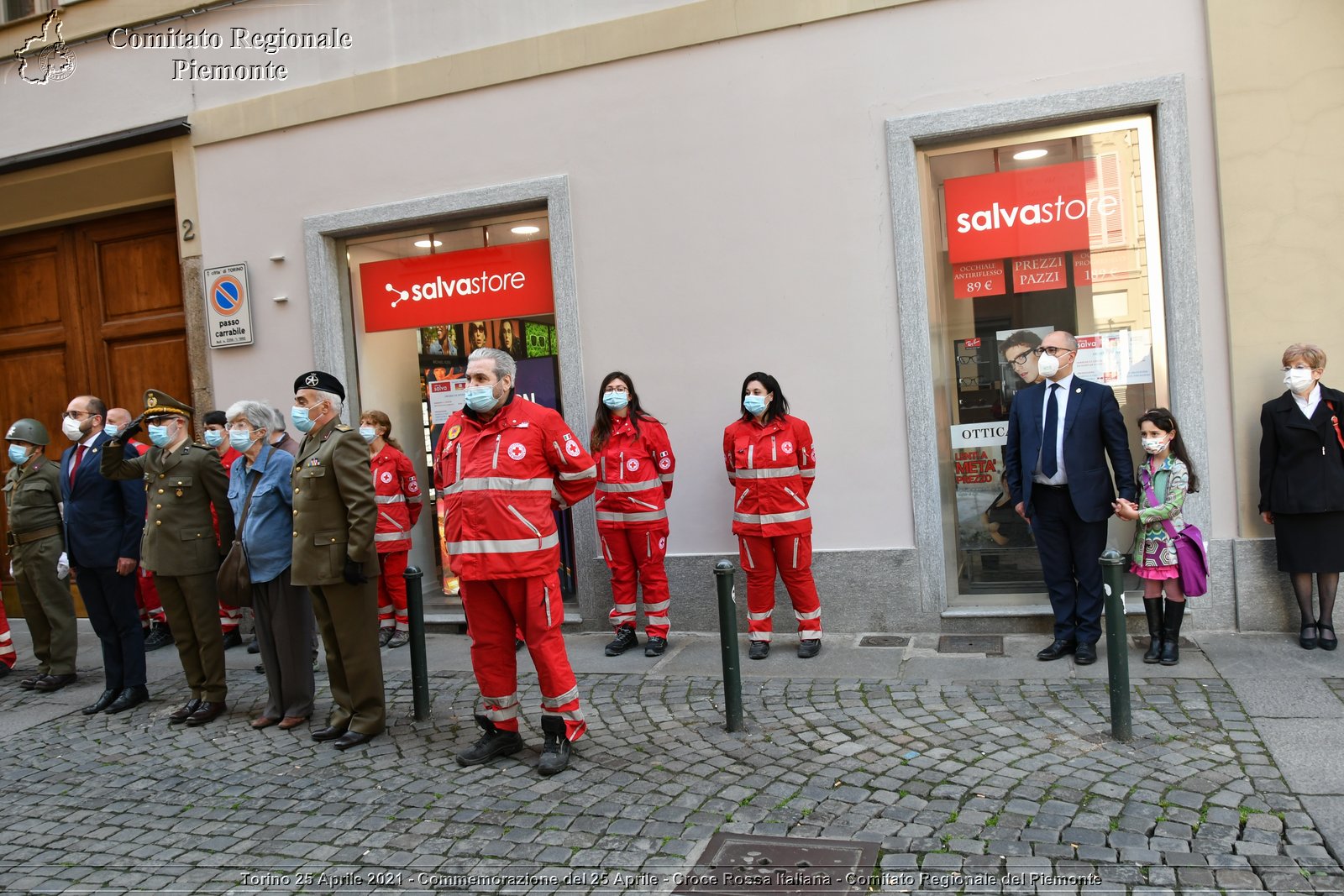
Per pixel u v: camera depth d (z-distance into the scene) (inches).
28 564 244.2
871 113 235.5
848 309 239.9
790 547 224.4
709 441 253.0
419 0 274.7
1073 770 151.2
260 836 148.9
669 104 251.4
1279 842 125.3
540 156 264.8
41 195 327.9
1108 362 230.1
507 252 278.1
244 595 198.2
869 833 134.8
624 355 259.1
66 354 342.3
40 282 345.1
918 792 147.3
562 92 261.6
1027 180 233.1
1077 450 204.2
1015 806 140.2
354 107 281.9
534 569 164.9
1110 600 161.5
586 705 201.5
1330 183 207.0
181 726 207.9
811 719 183.2
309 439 188.9
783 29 241.0
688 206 251.3
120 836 152.6
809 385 243.6
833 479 242.8
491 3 267.3
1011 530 237.9
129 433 213.0
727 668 178.4
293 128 290.5
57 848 149.3
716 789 153.8
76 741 202.5
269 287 296.2
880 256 236.8
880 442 239.1
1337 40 205.3
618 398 233.9
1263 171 210.2
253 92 294.5
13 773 185.2
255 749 189.3
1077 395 206.1
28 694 241.6
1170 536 197.6
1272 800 136.6
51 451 347.6
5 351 349.1
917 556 237.0
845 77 236.8
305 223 289.0
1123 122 225.1
